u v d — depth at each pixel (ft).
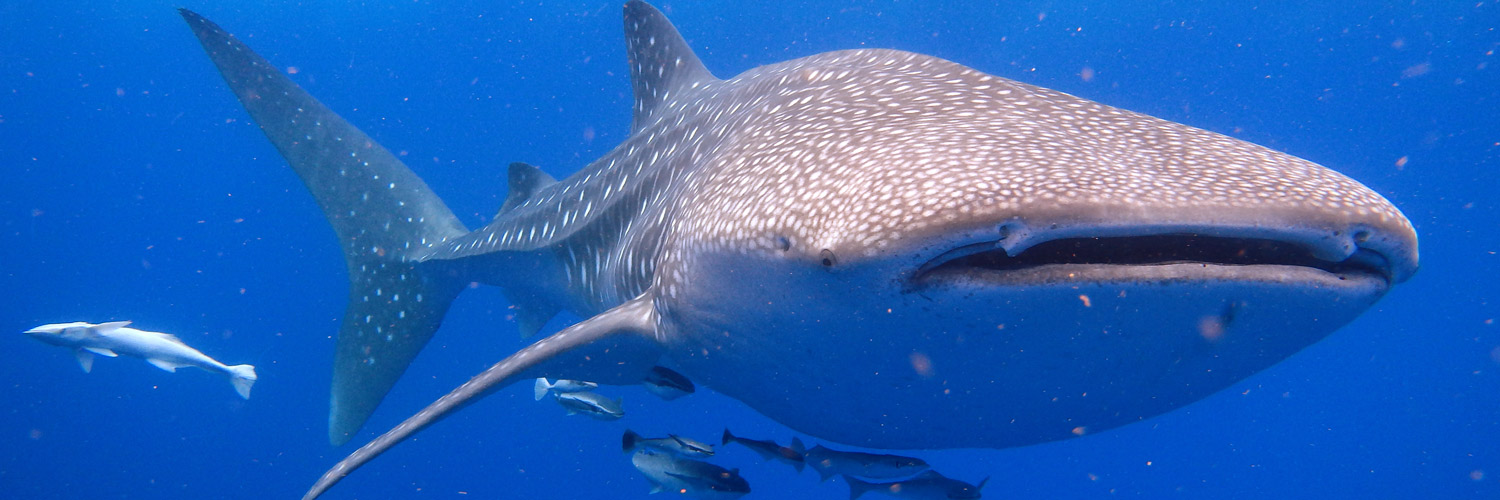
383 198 23.76
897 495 24.25
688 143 14.73
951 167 7.14
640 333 11.19
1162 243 6.90
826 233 7.16
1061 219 6.09
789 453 21.11
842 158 8.34
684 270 9.80
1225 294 6.47
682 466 22.84
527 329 22.50
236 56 22.62
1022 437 10.57
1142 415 9.77
